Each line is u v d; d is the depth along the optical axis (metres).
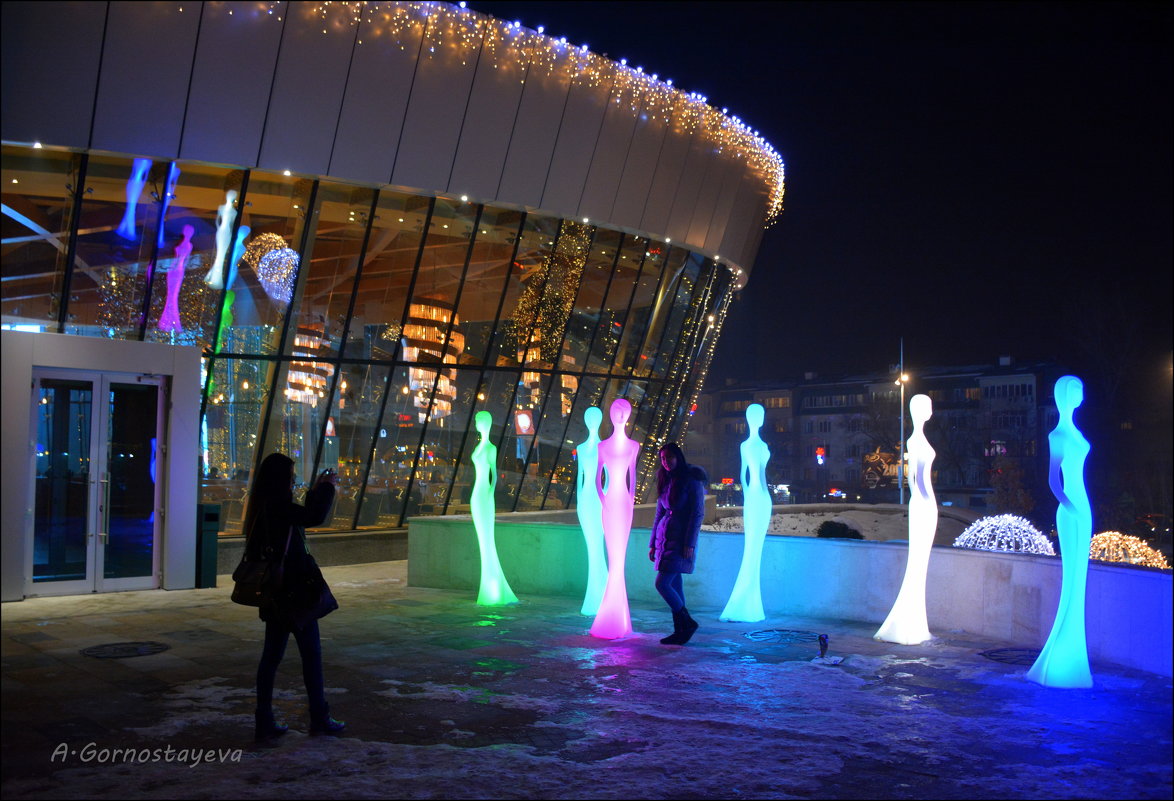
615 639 9.49
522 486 20.12
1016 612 9.29
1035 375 69.50
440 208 17.27
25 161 13.59
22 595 11.92
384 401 17.45
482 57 16.34
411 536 13.62
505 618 10.76
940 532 29.98
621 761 5.70
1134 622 8.20
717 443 87.25
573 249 19.55
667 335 22.66
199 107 14.03
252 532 6.16
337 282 16.50
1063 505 7.76
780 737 6.19
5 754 5.84
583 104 17.97
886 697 7.21
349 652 8.86
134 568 12.84
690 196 20.91
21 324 13.79
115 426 12.70
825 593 10.80
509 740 6.12
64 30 12.88
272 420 16.19
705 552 11.62
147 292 14.75
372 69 15.27
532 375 19.64
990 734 6.26
